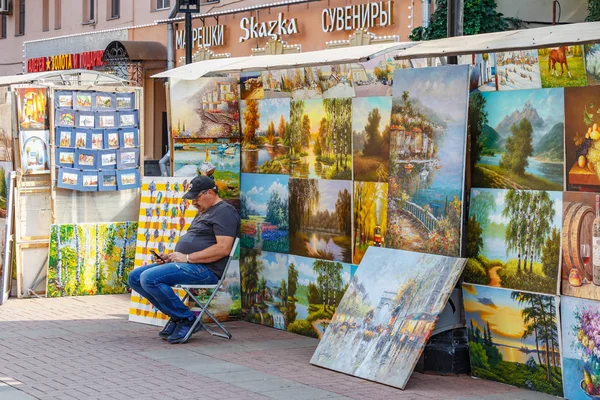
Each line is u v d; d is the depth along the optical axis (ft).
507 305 24.49
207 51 72.13
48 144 38.55
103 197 39.91
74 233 38.96
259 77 33.45
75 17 91.25
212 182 30.91
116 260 39.86
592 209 22.53
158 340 30.50
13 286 39.19
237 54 69.00
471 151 25.40
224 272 30.71
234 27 69.05
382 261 26.99
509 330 24.49
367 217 29.07
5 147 38.52
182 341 29.99
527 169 24.04
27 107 38.06
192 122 34.24
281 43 64.18
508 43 23.75
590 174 22.58
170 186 34.32
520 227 24.14
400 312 25.53
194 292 33.58
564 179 23.18
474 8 49.19
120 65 78.84
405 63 27.73
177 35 75.87
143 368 26.37
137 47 76.28
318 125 30.91
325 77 30.48
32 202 38.52
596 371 22.34
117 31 84.23
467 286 25.41
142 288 30.12
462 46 24.90
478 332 25.29
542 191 23.70
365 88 28.94
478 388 24.38
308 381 25.03
